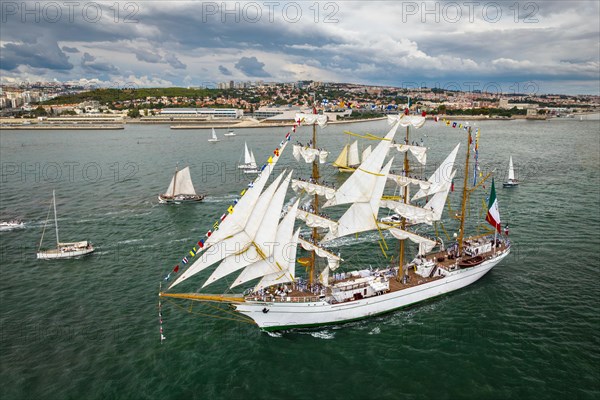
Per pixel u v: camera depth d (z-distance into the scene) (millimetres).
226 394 35562
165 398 35062
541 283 53000
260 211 42688
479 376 37188
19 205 92625
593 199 90188
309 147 47969
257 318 44188
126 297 51656
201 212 87000
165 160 154875
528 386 35750
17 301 50688
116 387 36250
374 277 49812
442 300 50438
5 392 35531
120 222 80562
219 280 56125
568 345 40688
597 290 50750
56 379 37094
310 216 48031
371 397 35094
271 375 37938
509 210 83562
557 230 71125
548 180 110062
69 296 51938
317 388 36281
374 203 50219
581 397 34281
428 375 37594
